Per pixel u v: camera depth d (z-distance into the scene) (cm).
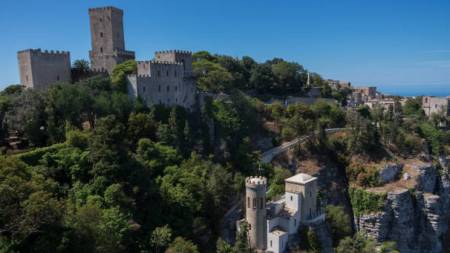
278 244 7294
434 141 14788
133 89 10138
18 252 4722
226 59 17650
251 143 11956
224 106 12188
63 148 7781
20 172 5997
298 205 7900
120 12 12625
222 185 8600
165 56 12106
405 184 11662
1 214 4844
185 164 8962
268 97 17212
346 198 11725
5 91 10100
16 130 8638
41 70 10150
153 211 7225
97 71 11706
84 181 7288
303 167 11756
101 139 7488
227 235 8256
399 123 14938
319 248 7662
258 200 7431
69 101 8844
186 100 11700
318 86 19738
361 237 8400
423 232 11412
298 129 12775
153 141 9512
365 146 12612
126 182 7150
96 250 5456
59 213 5228
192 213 7756
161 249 6694
